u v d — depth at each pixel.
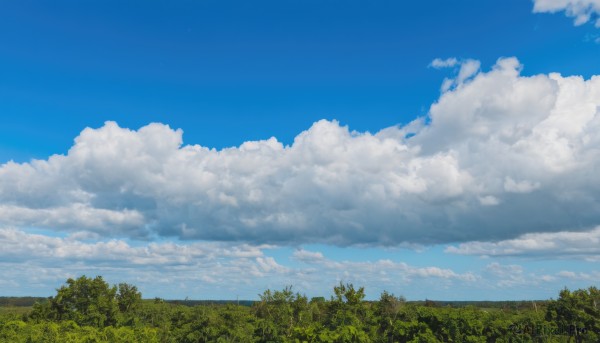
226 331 55.84
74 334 51.06
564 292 52.84
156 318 65.75
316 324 53.78
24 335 50.66
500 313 54.38
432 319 52.94
